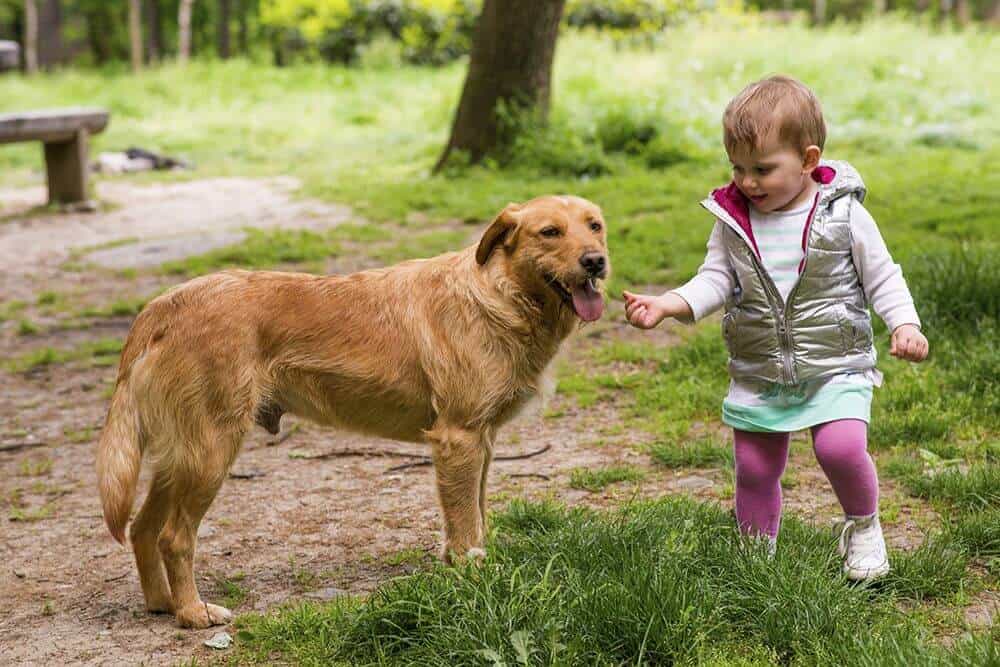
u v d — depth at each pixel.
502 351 5.46
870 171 18.41
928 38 31.25
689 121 22.02
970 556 5.54
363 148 26.34
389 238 15.85
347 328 5.58
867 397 5.08
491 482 7.44
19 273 15.24
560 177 19.67
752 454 5.31
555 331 5.57
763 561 5.02
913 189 16.42
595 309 5.30
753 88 4.91
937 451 7.20
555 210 5.38
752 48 29.02
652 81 27.47
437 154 23.89
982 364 8.38
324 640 4.95
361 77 36.75
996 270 9.62
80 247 16.66
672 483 7.13
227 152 26.91
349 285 5.71
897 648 4.25
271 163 25.16
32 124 18.59
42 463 8.45
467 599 4.79
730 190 5.15
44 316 13.12
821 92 25.38
